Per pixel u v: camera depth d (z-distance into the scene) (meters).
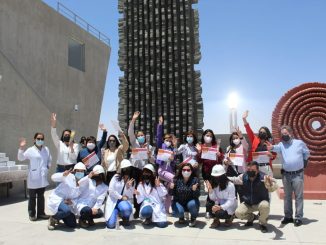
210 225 6.58
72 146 8.11
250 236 5.84
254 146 7.22
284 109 8.91
